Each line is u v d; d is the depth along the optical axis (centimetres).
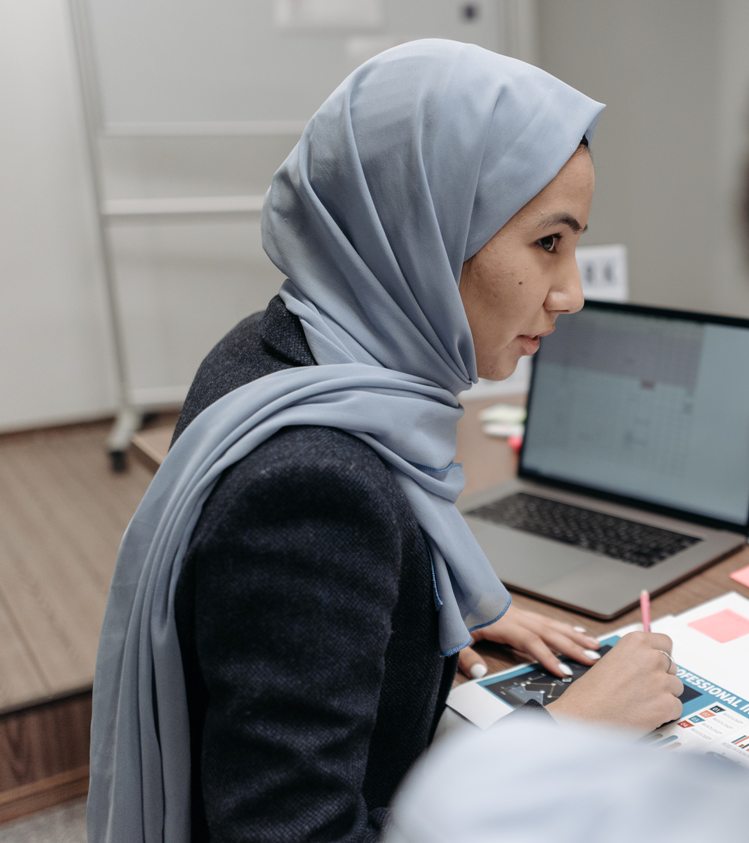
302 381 72
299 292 81
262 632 61
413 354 77
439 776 25
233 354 83
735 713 85
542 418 145
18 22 325
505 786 23
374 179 74
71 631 220
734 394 124
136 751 77
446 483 78
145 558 77
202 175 360
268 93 331
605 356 137
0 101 330
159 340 369
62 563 257
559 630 100
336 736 62
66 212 347
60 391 362
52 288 351
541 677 95
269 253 82
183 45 319
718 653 95
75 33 308
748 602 106
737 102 296
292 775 61
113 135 323
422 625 74
